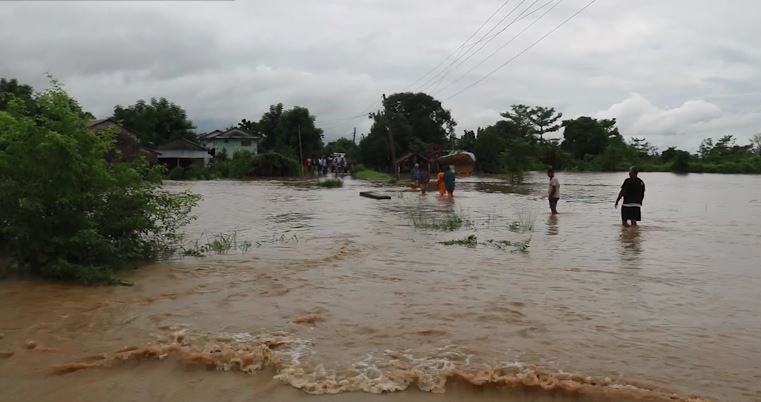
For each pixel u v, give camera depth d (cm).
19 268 920
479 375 486
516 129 9869
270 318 661
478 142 6888
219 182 4909
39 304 723
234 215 1897
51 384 489
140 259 1032
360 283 848
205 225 1602
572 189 3600
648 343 576
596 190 3488
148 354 538
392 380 485
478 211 2056
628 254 1117
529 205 2328
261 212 2011
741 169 7181
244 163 5950
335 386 475
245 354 529
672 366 514
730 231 1473
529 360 526
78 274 847
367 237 1353
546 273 927
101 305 720
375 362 522
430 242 1273
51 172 891
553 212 1948
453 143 7556
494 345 567
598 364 517
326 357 536
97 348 563
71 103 980
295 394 465
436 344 570
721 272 937
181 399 460
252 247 1191
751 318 668
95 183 945
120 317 666
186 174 5472
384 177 5359
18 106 935
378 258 1066
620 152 8038
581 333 606
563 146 9575
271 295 773
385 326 629
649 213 2002
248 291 796
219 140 7419
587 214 1941
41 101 945
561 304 725
